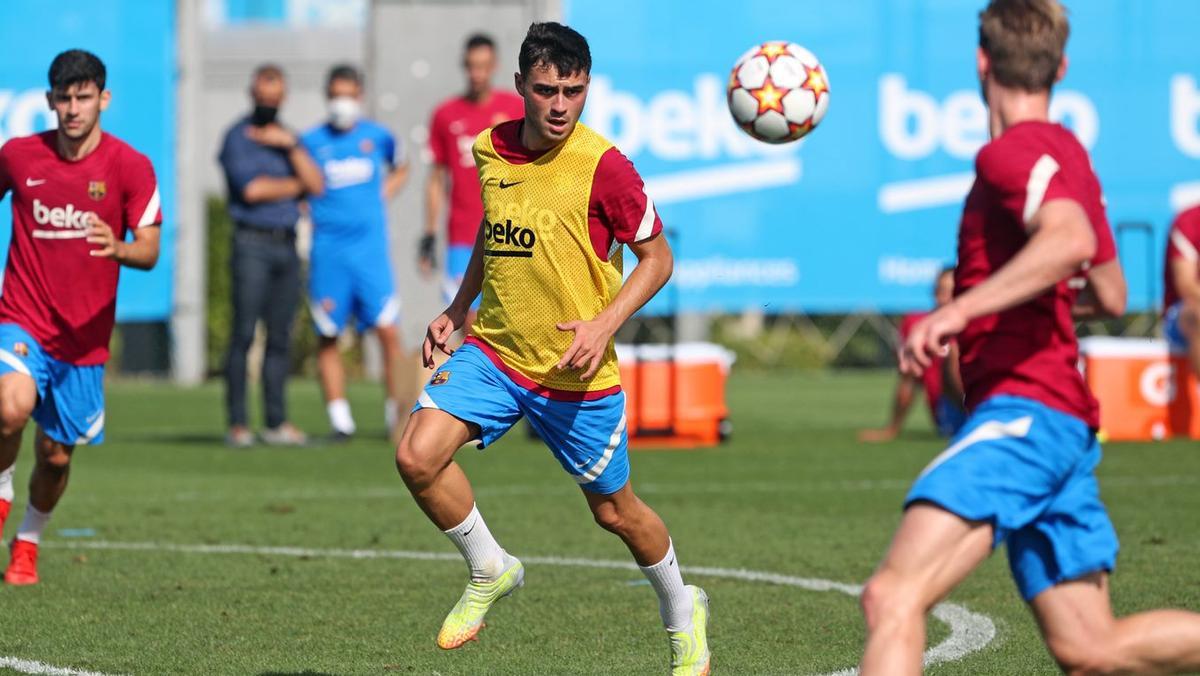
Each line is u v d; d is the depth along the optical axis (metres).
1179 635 13.40
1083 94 71.56
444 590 24.14
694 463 43.22
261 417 60.28
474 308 45.53
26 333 24.06
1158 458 43.59
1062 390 13.34
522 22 75.25
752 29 69.50
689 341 80.94
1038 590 13.55
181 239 72.56
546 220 17.48
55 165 24.08
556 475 40.28
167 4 68.88
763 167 69.69
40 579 25.08
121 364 80.56
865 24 70.06
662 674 18.67
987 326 13.55
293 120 89.62
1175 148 71.62
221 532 30.34
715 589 24.14
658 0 68.94
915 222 70.56
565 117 17.08
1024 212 12.98
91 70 23.95
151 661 19.08
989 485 12.86
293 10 102.25
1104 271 13.70
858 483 38.34
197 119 71.88
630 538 17.89
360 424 56.44
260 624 21.52
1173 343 50.12
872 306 70.44
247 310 47.16
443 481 17.39
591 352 16.61
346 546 28.61
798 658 19.45
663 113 69.12
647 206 17.44
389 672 18.70
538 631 21.19
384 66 75.25
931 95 70.50
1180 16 71.50
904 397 49.72
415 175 75.69
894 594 12.64
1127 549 27.50
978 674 18.34
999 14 13.69
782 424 56.66
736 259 69.75
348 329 83.31
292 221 47.19
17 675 18.23
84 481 38.97
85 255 24.28
